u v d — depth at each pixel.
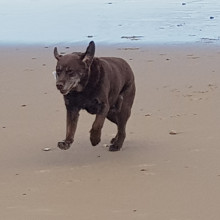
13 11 15.80
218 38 11.19
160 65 9.02
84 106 5.28
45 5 16.75
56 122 6.41
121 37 11.58
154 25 12.88
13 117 6.64
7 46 11.03
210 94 7.29
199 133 5.90
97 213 4.12
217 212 4.11
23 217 4.09
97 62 5.20
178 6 15.80
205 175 4.79
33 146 5.70
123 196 4.42
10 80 8.39
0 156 5.45
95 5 16.47
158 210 4.16
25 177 4.88
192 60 9.30
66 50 10.52
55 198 4.41
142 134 5.96
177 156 5.28
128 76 5.66
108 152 5.47
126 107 5.64
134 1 17.12
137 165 5.10
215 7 15.38
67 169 5.04
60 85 5.03
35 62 9.55
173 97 7.25
